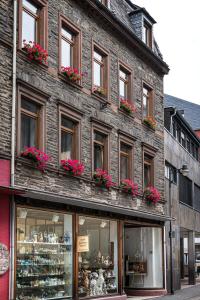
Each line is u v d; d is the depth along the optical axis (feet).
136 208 76.64
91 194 65.21
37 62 57.00
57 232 59.98
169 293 86.99
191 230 116.16
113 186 70.59
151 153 84.12
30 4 58.39
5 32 52.49
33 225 55.72
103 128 69.72
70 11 64.80
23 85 54.29
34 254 55.72
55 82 60.39
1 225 50.16
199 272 151.53
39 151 54.65
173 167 101.19
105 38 72.79
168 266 88.84
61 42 62.95
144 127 82.48
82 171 62.08
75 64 65.72
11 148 51.52
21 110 54.70
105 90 70.85
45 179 56.54
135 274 83.25
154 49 90.33
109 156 70.85
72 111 63.05
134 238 84.69
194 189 124.26
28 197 53.83
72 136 64.13
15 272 51.47
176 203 100.32
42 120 57.41
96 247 67.26
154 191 80.74
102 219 69.21
